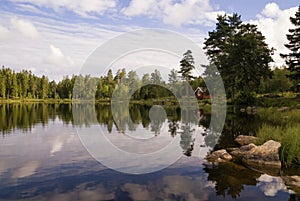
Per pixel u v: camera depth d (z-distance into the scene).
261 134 11.19
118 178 7.08
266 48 35.19
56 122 20.34
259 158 8.55
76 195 5.98
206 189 6.37
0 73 71.75
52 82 80.00
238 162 8.56
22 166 8.16
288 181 6.85
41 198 5.82
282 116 19.45
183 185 6.60
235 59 32.31
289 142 8.82
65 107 43.66
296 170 7.72
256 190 6.29
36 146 11.06
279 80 46.41
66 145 11.22
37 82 80.88
